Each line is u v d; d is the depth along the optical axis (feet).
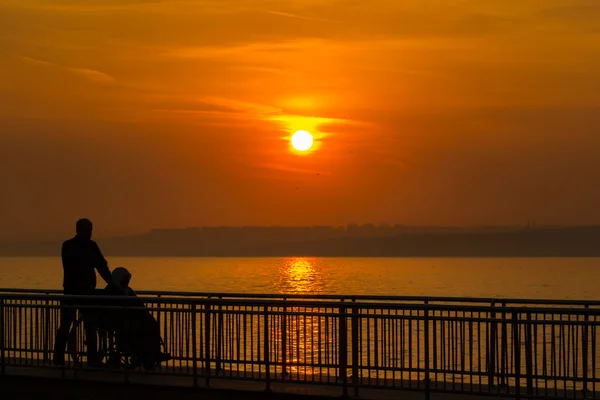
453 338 43.70
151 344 49.65
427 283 649.20
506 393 42.86
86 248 54.03
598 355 112.16
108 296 49.26
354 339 45.32
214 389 47.44
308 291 480.23
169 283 649.61
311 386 48.32
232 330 48.29
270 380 46.57
